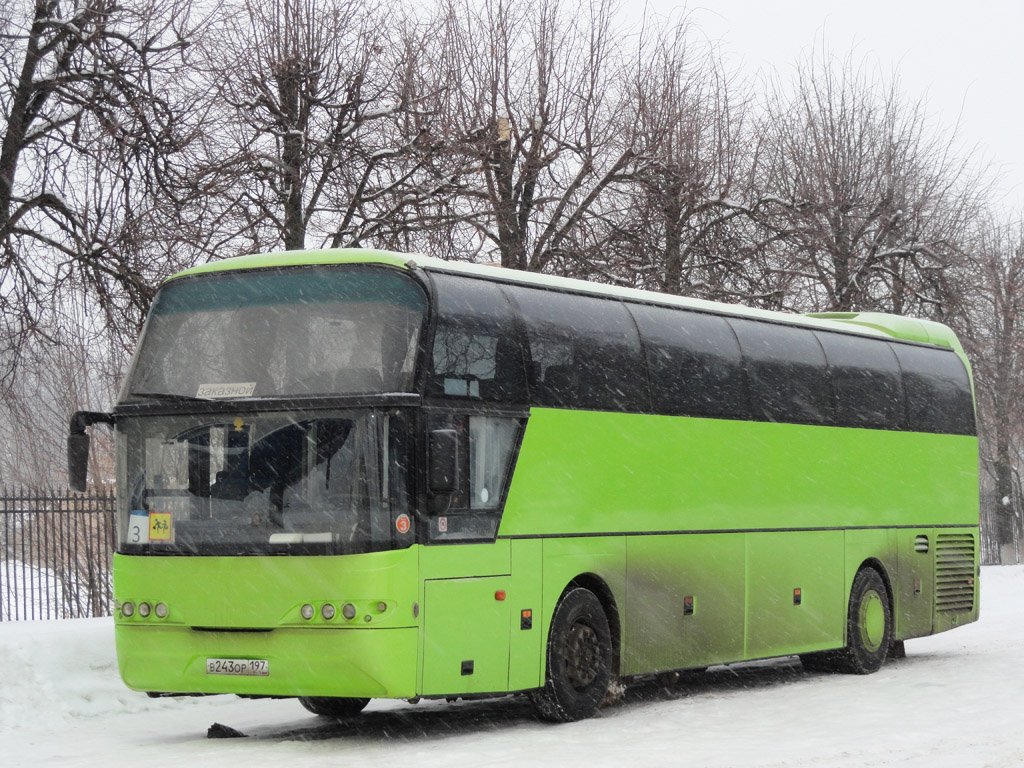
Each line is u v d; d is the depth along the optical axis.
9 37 19.83
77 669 14.77
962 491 19.95
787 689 15.78
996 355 48.03
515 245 25.23
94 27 20.06
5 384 20.75
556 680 12.62
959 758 9.66
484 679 11.79
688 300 15.48
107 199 20.23
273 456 11.51
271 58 22.17
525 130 26.28
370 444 11.23
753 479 15.69
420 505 11.29
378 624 10.97
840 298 32.78
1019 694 13.88
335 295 11.74
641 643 13.77
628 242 26.36
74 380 21.94
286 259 12.05
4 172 19.84
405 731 12.51
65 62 20.19
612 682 13.51
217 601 11.42
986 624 25.17
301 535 11.23
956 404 20.06
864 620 17.58
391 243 22.53
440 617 11.38
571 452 12.98
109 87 20.08
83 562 24.92
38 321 20.33
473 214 23.70
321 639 11.05
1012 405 49.00
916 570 18.75
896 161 37.34
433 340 11.55
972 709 12.79
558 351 13.01
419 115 22.89
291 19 22.53
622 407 13.73
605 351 13.62
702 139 28.97
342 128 22.55
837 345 17.67
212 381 11.86
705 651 14.73
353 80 22.73
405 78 23.73
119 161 20.02
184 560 11.59
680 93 28.00
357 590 11.00
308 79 22.23
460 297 11.99
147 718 14.28
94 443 33.84
